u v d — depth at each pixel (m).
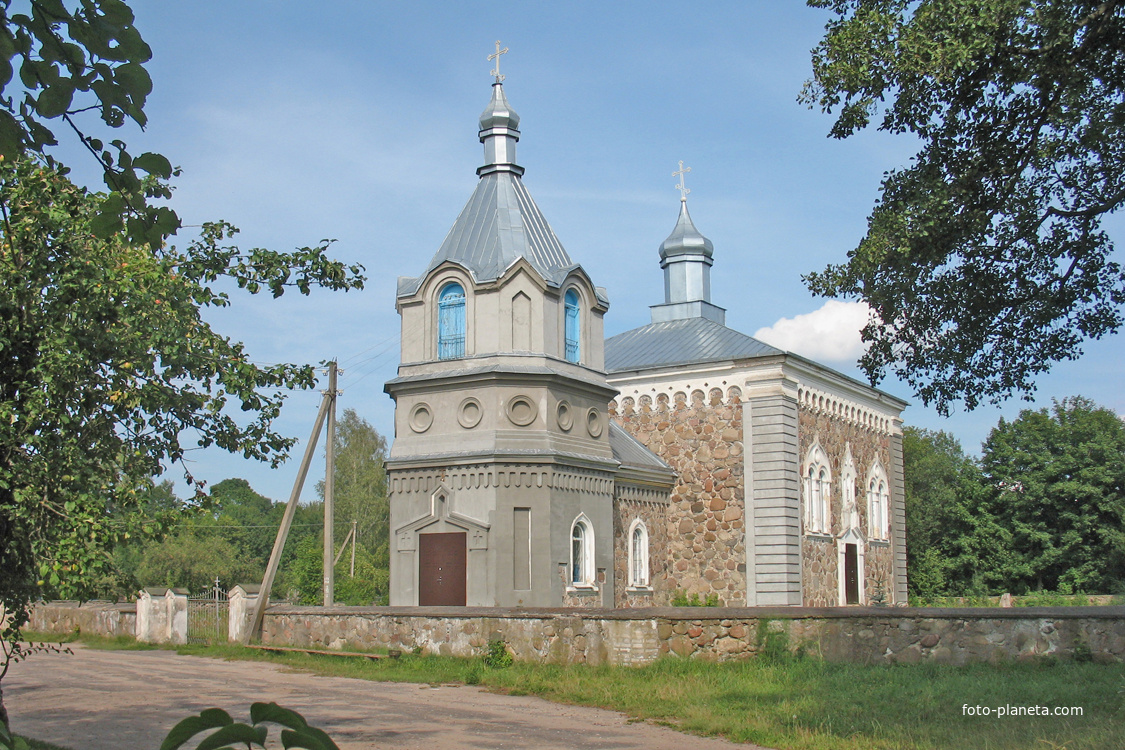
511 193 36.53
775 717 15.65
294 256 15.41
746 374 42.66
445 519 33.06
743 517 41.88
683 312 51.91
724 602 41.59
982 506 71.81
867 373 21.56
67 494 12.71
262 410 15.40
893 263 19.38
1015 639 20.38
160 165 5.94
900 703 16.25
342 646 25.77
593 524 34.88
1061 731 13.62
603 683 19.48
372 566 69.25
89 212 13.38
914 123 19.03
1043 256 20.48
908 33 17.91
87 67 5.56
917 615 21.00
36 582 13.48
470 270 34.03
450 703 18.44
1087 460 68.81
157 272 13.82
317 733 3.92
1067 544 68.69
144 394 13.62
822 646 20.97
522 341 33.72
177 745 3.91
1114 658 19.72
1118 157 19.08
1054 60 17.59
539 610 22.66
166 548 69.81
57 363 12.66
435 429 34.06
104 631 33.38
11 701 19.12
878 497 51.50
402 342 35.31
